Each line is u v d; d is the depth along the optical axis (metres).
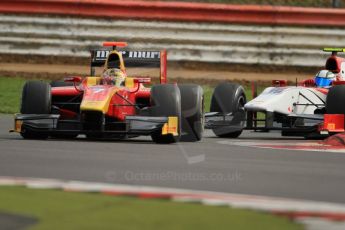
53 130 41.81
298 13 85.88
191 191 26.44
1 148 37.34
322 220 21.91
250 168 32.66
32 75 80.06
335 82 50.50
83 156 34.97
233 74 84.31
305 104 51.00
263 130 51.50
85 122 41.31
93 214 22.12
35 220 21.34
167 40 84.25
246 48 85.31
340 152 40.25
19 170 30.11
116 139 45.00
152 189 26.47
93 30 84.06
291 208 23.59
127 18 84.19
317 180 29.78
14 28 83.88
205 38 84.62
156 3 84.19
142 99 45.38
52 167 31.17
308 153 39.34
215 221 21.61
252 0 103.38
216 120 50.03
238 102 50.28
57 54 84.19
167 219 21.72
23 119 42.41
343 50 54.09
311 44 86.19
